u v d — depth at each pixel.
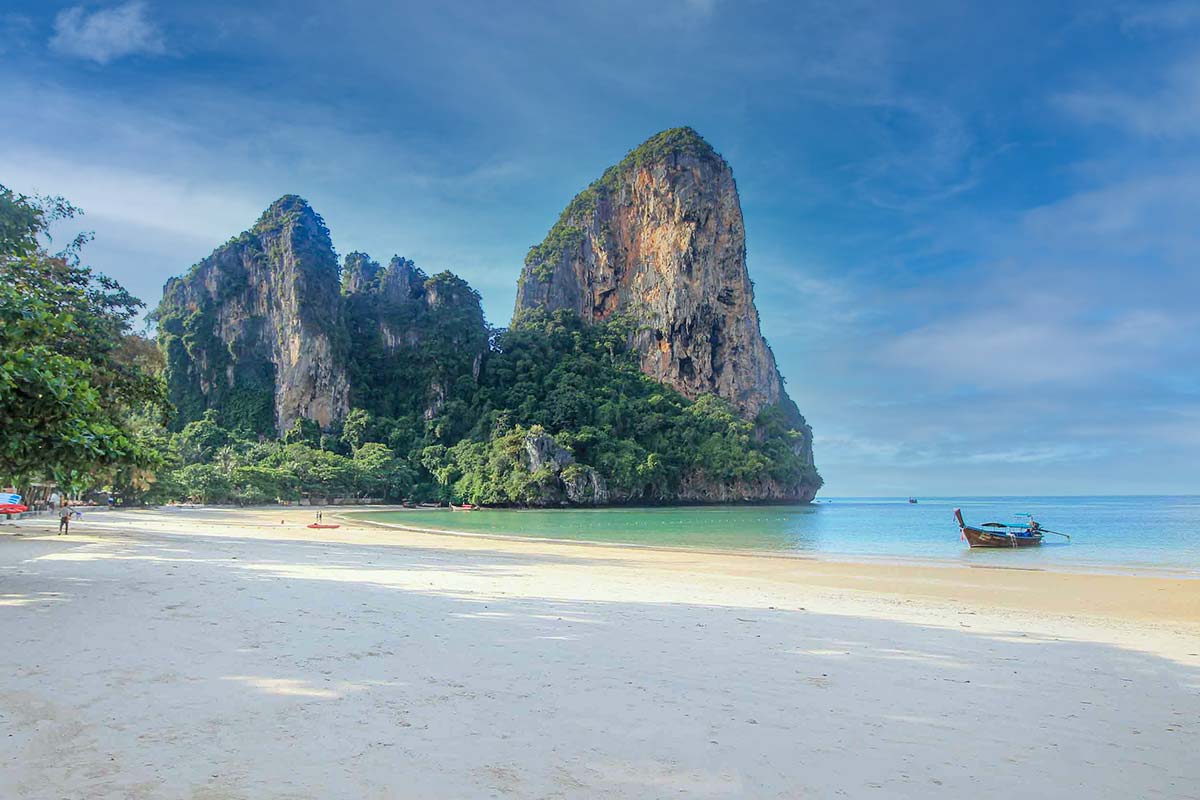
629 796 4.36
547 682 6.87
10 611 9.91
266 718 5.55
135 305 25.78
